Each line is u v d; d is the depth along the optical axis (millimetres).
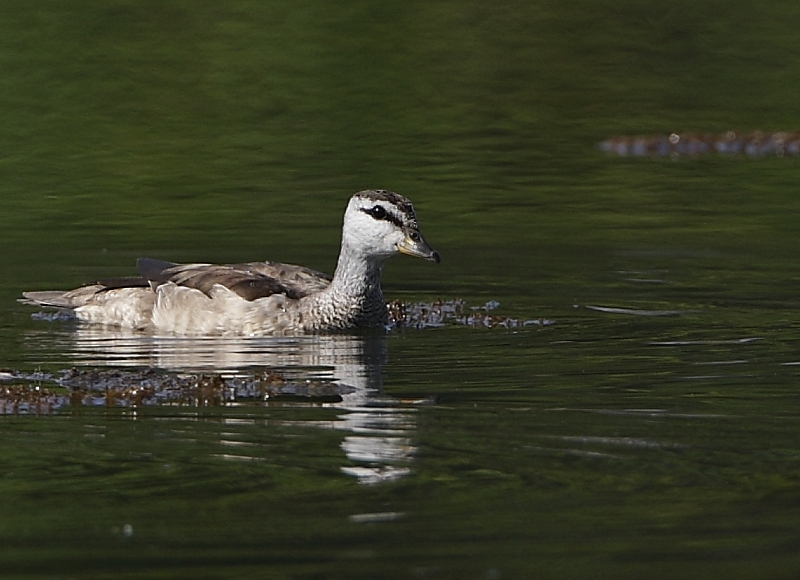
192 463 10477
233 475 10195
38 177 25109
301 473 10211
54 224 22438
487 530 9062
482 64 32594
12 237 21578
